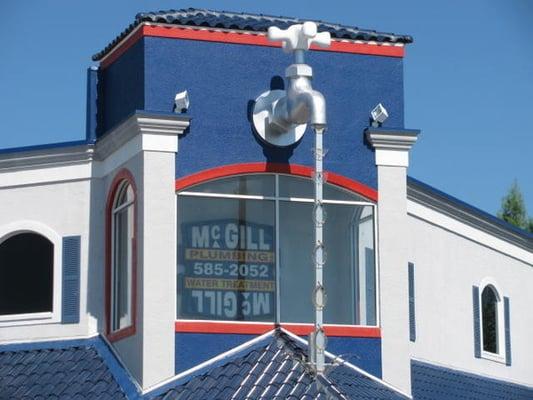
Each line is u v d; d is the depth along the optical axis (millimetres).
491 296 41125
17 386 32469
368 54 33281
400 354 32281
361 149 32812
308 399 28547
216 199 31797
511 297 41750
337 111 32781
